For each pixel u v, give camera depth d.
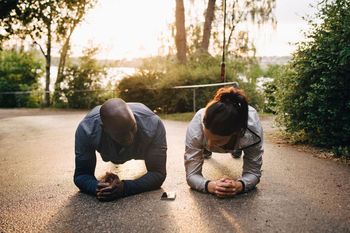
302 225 1.80
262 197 2.24
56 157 3.80
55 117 9.23
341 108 3.64
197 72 9.77
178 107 9.96
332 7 3.89
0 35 6.09
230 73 9.55
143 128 2.20
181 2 12.45
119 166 3.27
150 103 10.48
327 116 3.76
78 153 2.26
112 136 1.96
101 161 3.51
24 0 5.59
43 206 2.17
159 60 11.84
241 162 3.27
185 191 2.40
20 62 18.64
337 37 3.70
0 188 2.62
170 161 3.41
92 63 13.87
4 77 18.83
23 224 1.89
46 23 6.18
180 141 4.73
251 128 2.13
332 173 2.84
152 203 2.16
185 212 2.00
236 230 1.75
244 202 2.15
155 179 2.36
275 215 1.94
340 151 3.46
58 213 2.04
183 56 12.60
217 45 13.66
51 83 15.73
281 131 4.67
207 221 1.87
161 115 9.12
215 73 9.46
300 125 4.16
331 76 3.60
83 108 13.91
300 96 4.09
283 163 3.24
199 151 2.35
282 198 2.22
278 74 4.62
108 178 2.27
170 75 10.02
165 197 2.24
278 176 2.77
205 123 1.85
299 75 4.12
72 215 2.00
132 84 10.73
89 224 1.87
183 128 6.26
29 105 17.67
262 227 1.78
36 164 3.46
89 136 2.18
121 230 1.79
